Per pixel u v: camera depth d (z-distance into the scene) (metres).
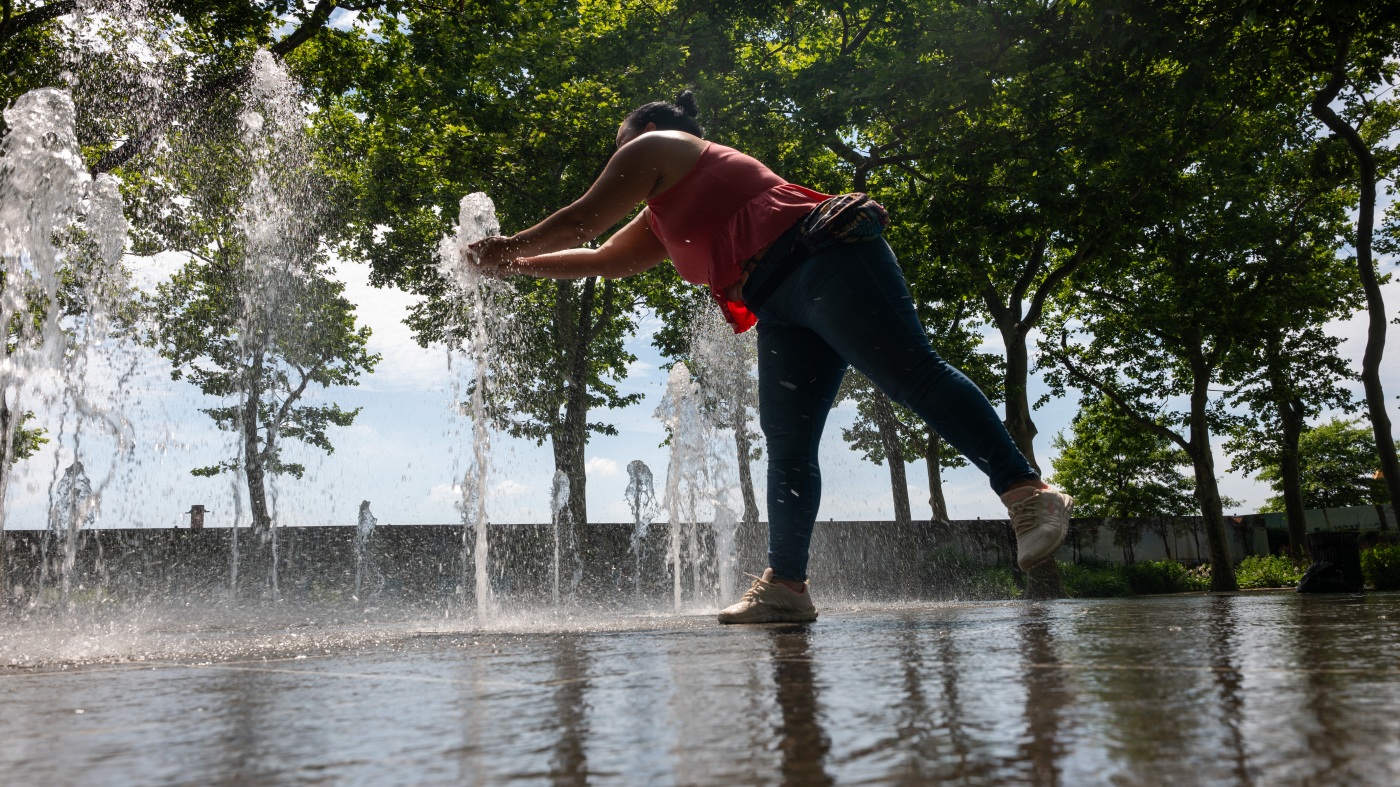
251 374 13.08
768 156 14.65
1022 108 13.09
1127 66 12.41
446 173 17.11
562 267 3.38
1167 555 27.75
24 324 4.30
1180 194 13.88
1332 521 37.78
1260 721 0.81
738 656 1.57
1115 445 27.05
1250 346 21.97
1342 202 20.45
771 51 16.86
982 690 1.06
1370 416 14.52
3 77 11.37
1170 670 1.19
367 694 1.20
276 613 7.44
